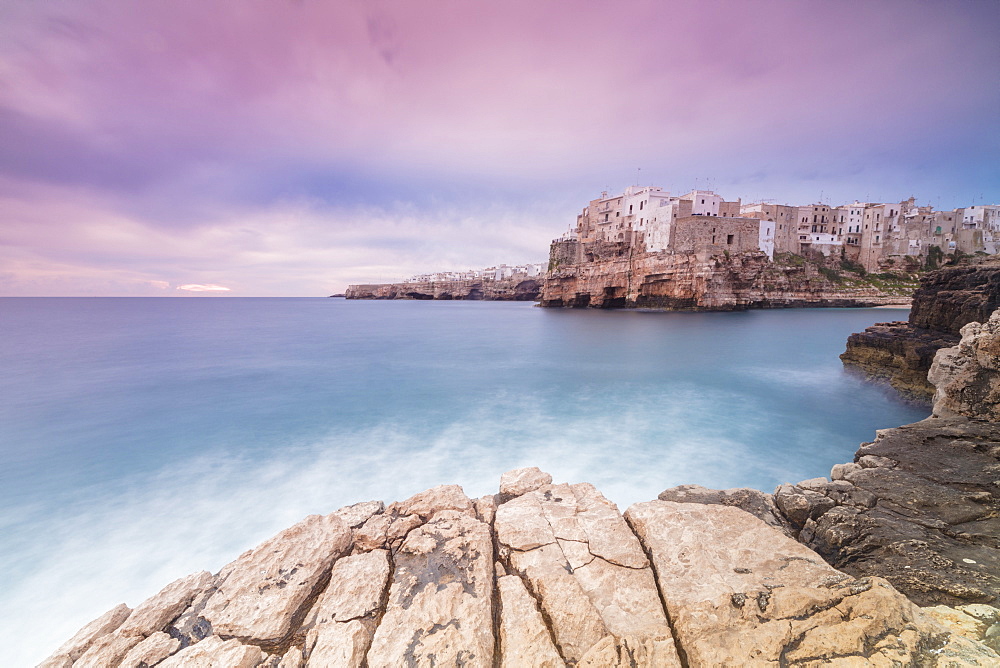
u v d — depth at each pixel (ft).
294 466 47.42
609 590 15.64
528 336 166.09
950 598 15.25
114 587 29.43
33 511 38.40
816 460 46.80
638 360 110.63
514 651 13.12
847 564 18.19
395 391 81.25
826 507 21.30
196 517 37.32
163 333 183.62
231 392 81.30
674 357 113.80
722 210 265.95
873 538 18.85
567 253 312.29
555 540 18.67
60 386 86.43
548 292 319.27
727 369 97.81
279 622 15.08
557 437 54.85
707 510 20.07
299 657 13.65
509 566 17.54
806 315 211.00
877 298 258.98
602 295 266.16
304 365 108.78
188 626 15.35
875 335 88.33
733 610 13.60
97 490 42.24
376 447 52.54
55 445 54.44
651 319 203.31
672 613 14.23
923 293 81.05
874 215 287.69
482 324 224.74
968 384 32.78
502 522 20.17
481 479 43.68
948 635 11.78
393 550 18.80
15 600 27.99
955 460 25.52
